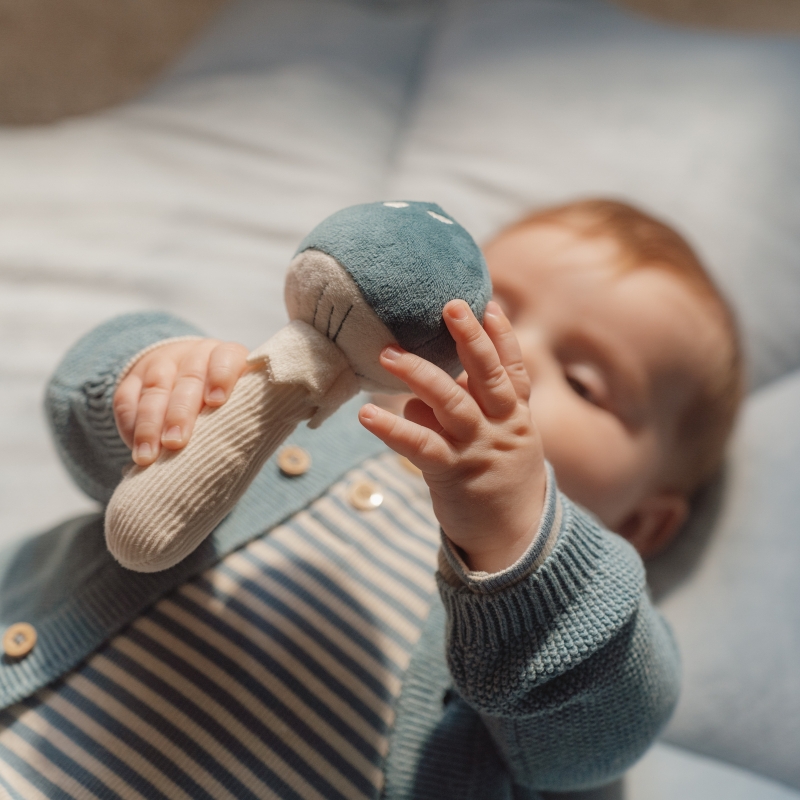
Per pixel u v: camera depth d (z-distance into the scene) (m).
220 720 0.58
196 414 0.49
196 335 0.66
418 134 1.32
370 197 1.24
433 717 0.64
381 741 0.62
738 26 1.93
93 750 0.56
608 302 0.82
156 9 1.90
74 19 1.83
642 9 1.95
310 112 1.31
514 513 0.51
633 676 0.56
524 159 1.24
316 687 0.61
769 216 1.17
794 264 1.15
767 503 0.95
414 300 0.44
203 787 0.56
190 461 0.46
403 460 0.79
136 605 0.61
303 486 0.69
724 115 1.25
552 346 0.81
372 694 0.62
